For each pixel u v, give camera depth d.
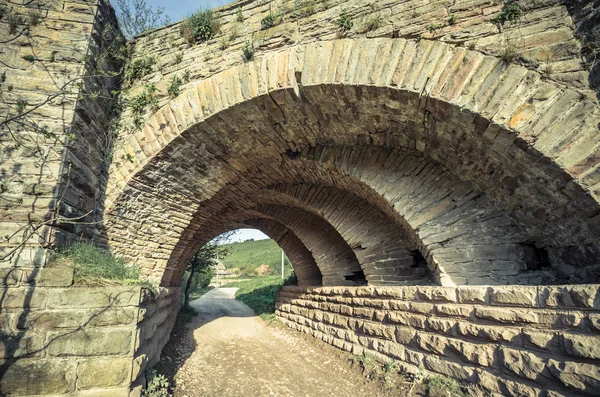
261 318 11.97
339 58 3.62
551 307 2.51
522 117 2.78
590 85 2.67
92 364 2.81
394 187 4.43
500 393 2.81
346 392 4.03
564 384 2.32
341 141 4.77
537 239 3.55
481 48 3.09
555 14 2.93
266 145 4.95
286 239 11.30
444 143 3.69
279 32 4.09
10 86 3.43
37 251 3.05
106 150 4.50
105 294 2.99
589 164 2.55
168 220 5.32
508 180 3.33
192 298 24.50
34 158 3.40
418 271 5.27
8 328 2.76
